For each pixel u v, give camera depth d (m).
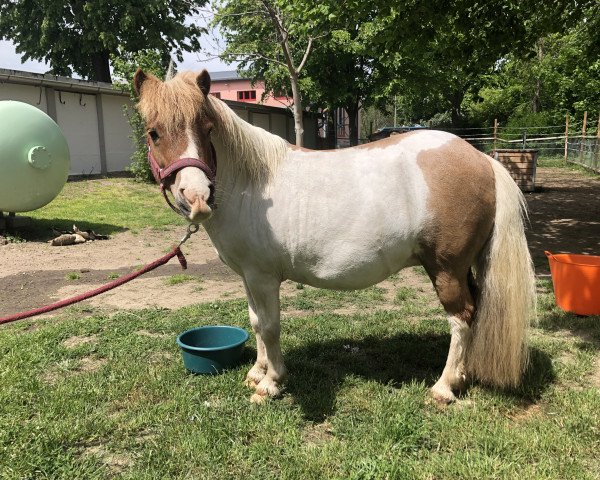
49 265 6.54
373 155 2.67
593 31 8.70
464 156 2.60
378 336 3.79
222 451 2.37
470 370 2.80
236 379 3.14
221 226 2.68
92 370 3.33
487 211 2.60
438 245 2.60
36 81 12.42
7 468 2.23
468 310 2.73
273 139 2.72
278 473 2.24
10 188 7.56
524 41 6.81
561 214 9.55
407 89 19.09
